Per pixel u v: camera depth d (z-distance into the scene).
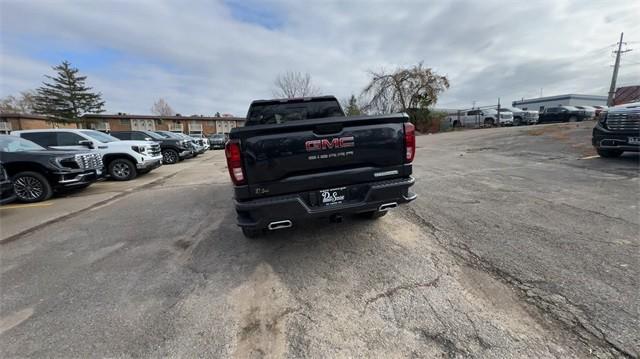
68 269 3.14
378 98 27.12
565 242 3.05
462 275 2.59
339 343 1.90
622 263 2.60
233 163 2.68
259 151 2.70
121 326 2.19
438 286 2.46
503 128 22.62
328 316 2.17
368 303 2.29
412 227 3.72
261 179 2.74
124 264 3.20
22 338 2.10
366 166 2.97
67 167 6.50
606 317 1.97
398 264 2.85
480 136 16.47
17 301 2.58
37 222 4.85
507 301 2.21
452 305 2.21
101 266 3.18
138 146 9.20
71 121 46.00
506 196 4.77
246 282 2.71
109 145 8.99
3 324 2.27
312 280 2.67
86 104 47.72
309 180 2.80
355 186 2.92
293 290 2.53
